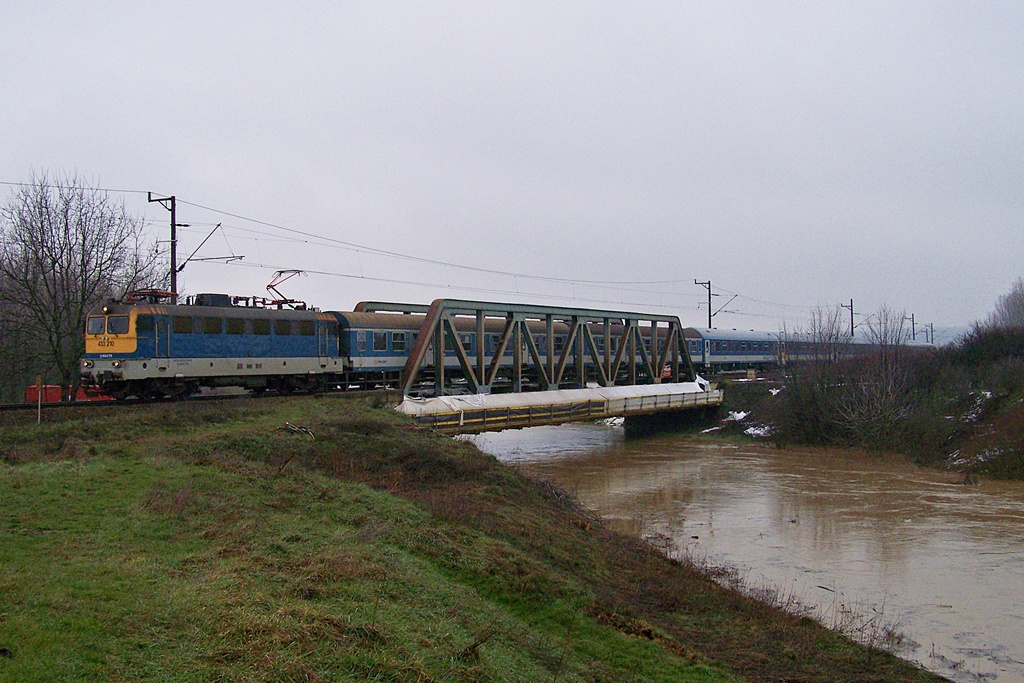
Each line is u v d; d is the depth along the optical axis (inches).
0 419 969.5
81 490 681.6
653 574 826.2
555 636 569.6
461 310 1696.6
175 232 1419.8
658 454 2028.8
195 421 1082.1
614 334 2728.8
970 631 751.1
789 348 2935.5
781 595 844.0
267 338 1392.7
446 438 1282.0
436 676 392.8
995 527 1192.8
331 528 673.0
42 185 1424.7
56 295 1466.5
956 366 2358.5
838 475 1699.1
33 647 342.3
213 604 425.4
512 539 789.2
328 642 395.9
